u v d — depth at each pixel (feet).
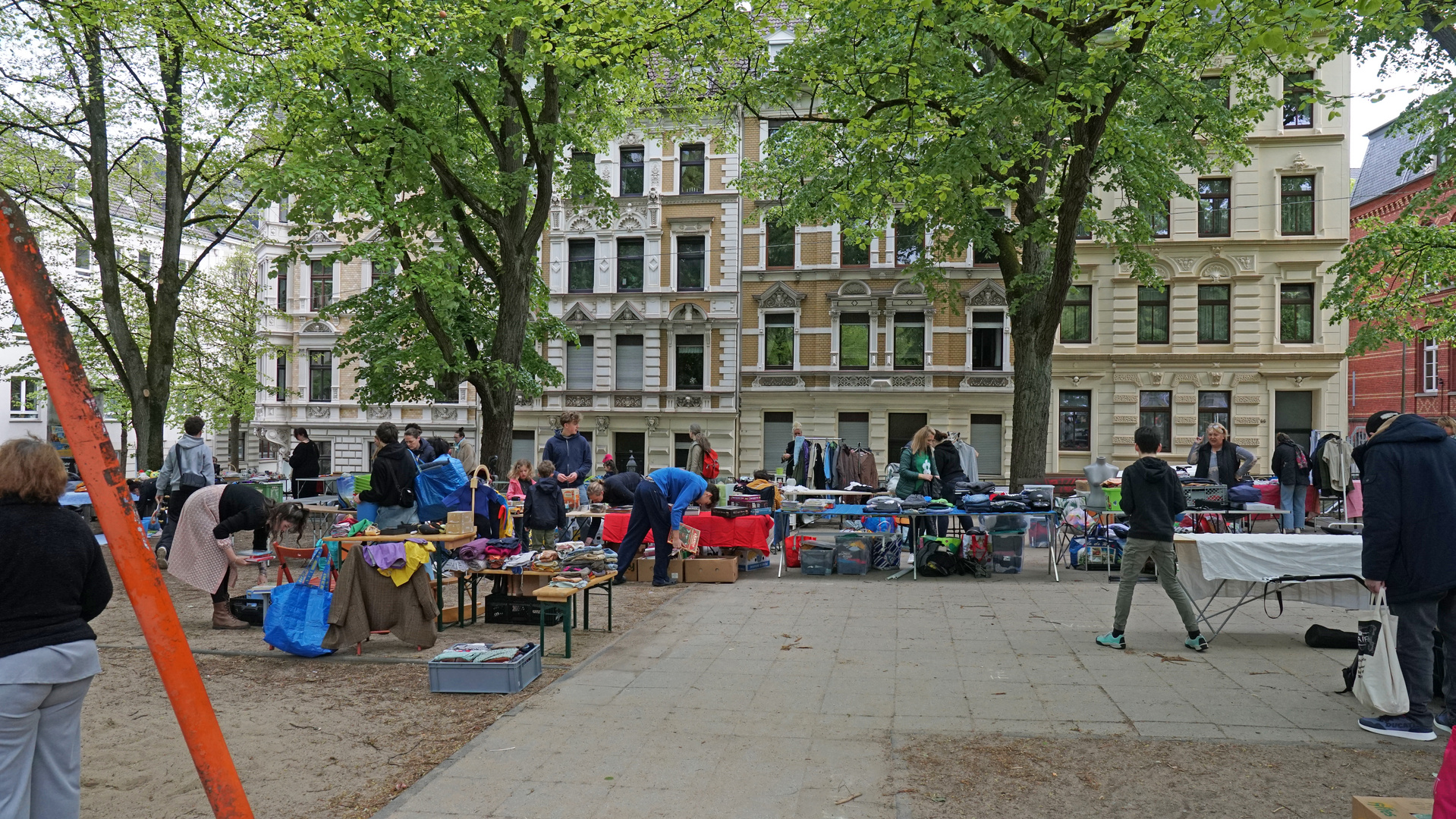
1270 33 20.21
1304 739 15.23
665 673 20.16
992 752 14.78
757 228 90.99
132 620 26.71
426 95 44.11
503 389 48.88
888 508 34.50
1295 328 80.12
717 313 91.45
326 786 13.67
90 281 80.18
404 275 46.44
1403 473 14.99
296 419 103.50
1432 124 50.62
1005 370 86.79
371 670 20.92
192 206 56.49
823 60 43.39
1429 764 13.99
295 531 30.89
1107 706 17.29
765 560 37.35
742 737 15.60
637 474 38.81
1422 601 15.10
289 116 45.57
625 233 93.30
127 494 7.23
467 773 13.97
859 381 88.43
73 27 43.09
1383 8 22.43
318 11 40.40
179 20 40.73
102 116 51.21
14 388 111.55
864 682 19.21
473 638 24.52
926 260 65.10
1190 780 13.44
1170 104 44.88
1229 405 81.15
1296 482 41.19
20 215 6.86
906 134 38.14
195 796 13.53
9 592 9.49
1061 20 31.01
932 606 28.43
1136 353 81.92
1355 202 118.11
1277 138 79.36
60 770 9.93
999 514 35.06
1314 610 27.30
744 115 71.82
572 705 17.58
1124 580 22.25
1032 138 43.68
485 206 47.85
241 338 90.12
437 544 25.82
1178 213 81.76
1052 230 48.70
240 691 19.06
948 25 33.58
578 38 38.24
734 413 90.43
